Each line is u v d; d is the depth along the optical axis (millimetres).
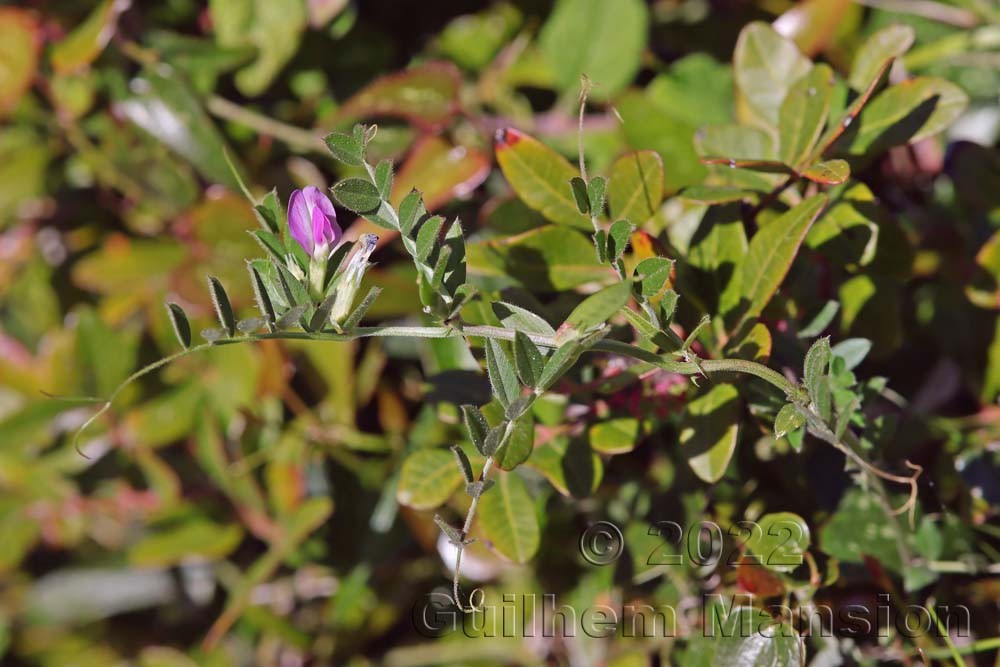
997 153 729
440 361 724
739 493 690
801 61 684
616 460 729
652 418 668
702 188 661
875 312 690
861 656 676
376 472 773
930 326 742
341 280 618
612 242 622
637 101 760
